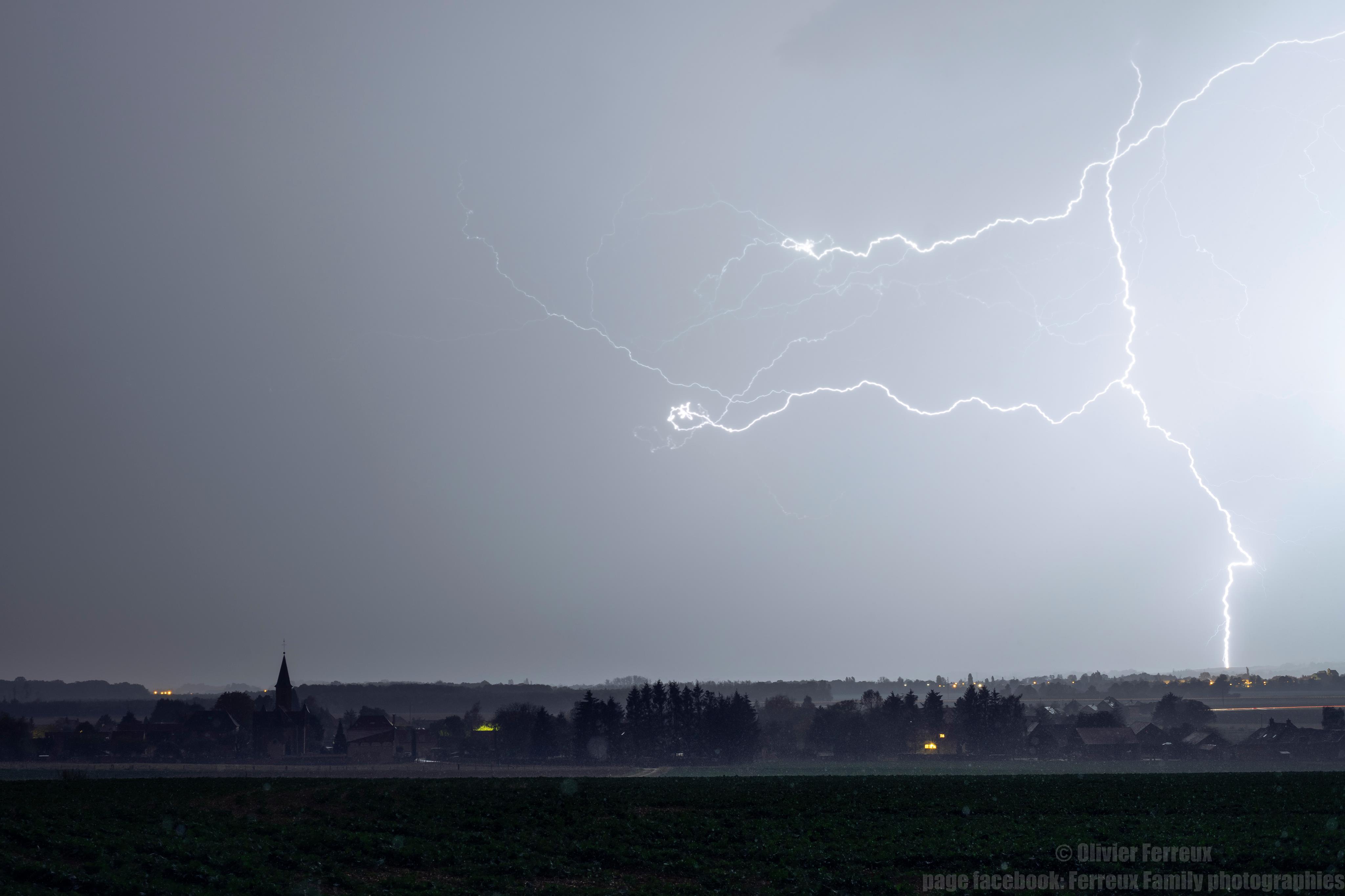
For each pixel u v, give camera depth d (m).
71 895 23.55
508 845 34.09
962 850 34.34
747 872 30.50
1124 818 43.31
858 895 27.94
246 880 25.91
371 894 25.59
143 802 41.62
